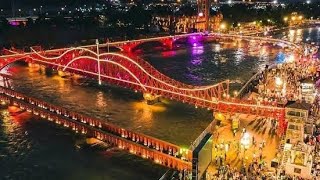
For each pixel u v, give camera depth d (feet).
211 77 518.37
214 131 269.64
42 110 358.43
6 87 435.94
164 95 358.43
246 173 209.97
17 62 593.42
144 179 243.81
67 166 265.95
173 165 248.52
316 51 584.81
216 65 594.65
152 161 262.47
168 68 581.12
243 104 287.48
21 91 421.59
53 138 311.06
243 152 234.99
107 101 379.96
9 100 402.31
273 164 214.90
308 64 441.27
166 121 320.09
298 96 308.19
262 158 228.02
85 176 252.01
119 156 273.54
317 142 229.66
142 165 259.60
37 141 307.37
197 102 326.03
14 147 298.15
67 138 310.04
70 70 494.59
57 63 514.68
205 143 213.46
